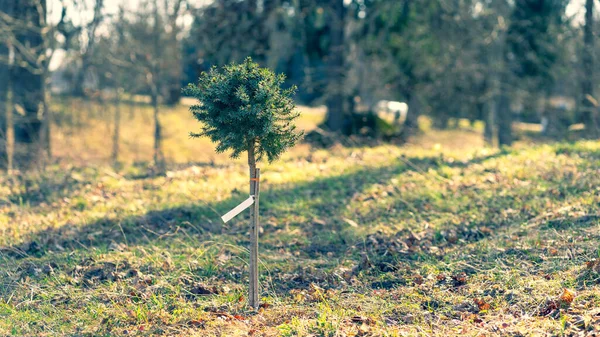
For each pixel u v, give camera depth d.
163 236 8.12
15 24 16.61
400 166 11.66
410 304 5.91
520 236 7.47
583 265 6.26
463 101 23.77
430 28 22.08
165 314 5.75
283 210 9.19
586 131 18.83
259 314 5.76
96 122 25.80
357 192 9.88
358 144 17.06
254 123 5.45
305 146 18.97
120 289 6.35
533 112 26.45
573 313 5.29
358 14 21.42
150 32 20.55
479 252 7.09
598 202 8.28
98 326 5.53
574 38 21.14
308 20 20.62
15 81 17.52
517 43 23.19
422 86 22.83
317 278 6.73
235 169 12.52
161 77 21.58
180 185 11.02
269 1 19.41
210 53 19.47
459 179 10.32
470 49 22.69
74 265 7.00
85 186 11.20
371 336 5.17
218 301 6.09
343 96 21.36
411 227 8.15
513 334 5.05
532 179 9.88
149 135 25.66
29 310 5.94
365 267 7.00
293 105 5.63
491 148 14.00
